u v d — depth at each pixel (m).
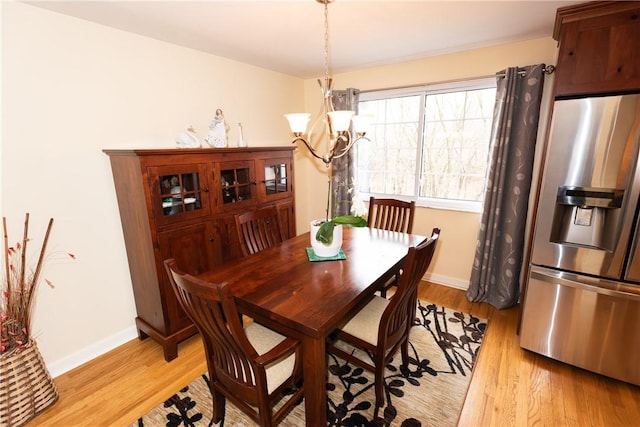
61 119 1.80
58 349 1.94
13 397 1.54
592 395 1.72
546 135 1.80
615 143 1.56
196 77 2.49
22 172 1.70
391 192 3.42
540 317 1.94
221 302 1.04
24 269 1.62
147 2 1.61
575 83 1.65
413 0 1.66
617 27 1.52
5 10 1.56
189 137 2.21
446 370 1.94
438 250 3.11
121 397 1.77
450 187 3.07
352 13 1.80
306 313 1.27
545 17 1.91
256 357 1.15
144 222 1.91
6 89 1.60
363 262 1.78
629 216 1.58
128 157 1.84
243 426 1.57
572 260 1.78
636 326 1.66
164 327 2.04
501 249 2.62
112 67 1.99
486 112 2.77
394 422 1.58
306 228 4.04
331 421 1.59
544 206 1.81
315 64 2.96
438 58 2.74
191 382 1.88
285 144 3.48
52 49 1.73
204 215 2.20
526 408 1.65
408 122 3.17
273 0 1.62
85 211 1.96
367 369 1.64
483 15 1.87
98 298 2.09
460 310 2.64
